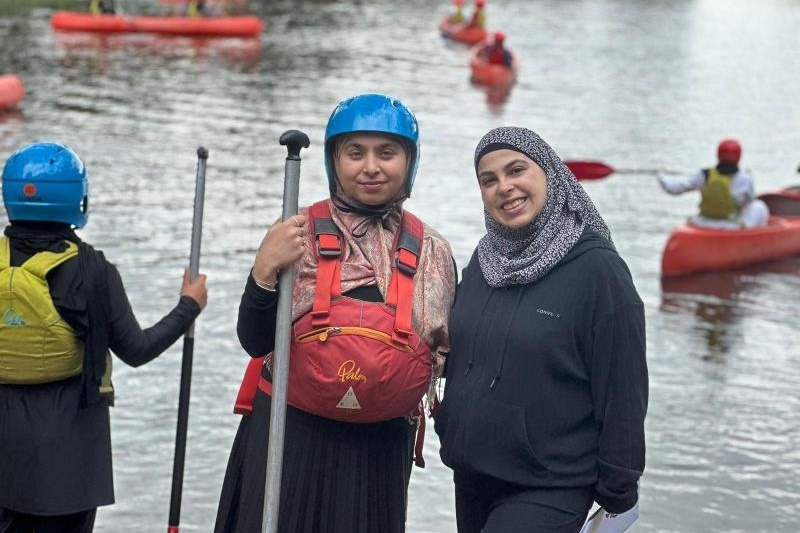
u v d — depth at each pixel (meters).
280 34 39.69
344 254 4.41
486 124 24.81
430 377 4.46
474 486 4.58
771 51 43.88
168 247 13.90
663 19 54.75
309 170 19.14
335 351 4.26
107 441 5.09
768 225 15.21
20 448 4.91
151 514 7.37
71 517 5.07
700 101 30.27
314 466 4.44
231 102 25.88
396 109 4.41
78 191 4.97
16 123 22.44
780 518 7.73
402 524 4.59
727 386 10.23
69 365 4.93
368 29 42.62
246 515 4.49
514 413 4.39
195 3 38.81
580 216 4.46
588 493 4.46
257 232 14.88
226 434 8.65
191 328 5.59
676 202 18.25
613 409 4.32
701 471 8.38
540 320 4.36
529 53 38.91
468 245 14.65
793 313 12.80
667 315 12.55
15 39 34.94
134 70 30.00
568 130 24.80
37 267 4.82
